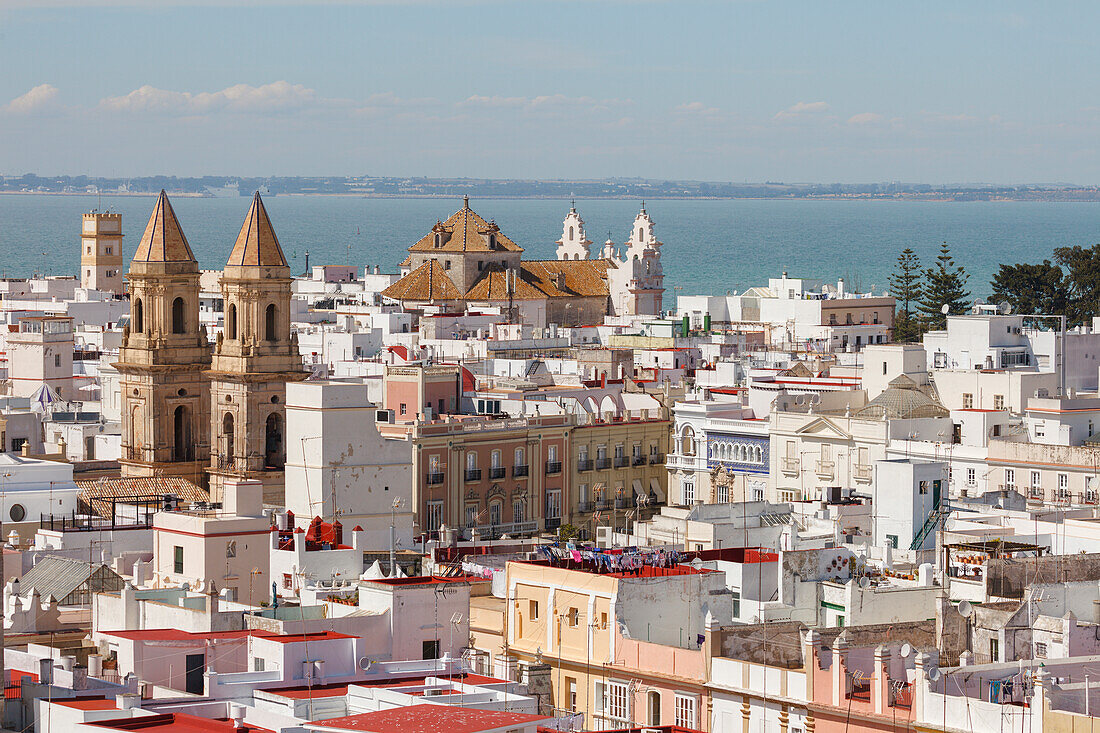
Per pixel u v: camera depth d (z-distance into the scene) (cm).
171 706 16950
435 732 15662
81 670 18362
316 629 19562
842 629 19462
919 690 17862
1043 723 16812
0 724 16262
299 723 16412
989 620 19575
